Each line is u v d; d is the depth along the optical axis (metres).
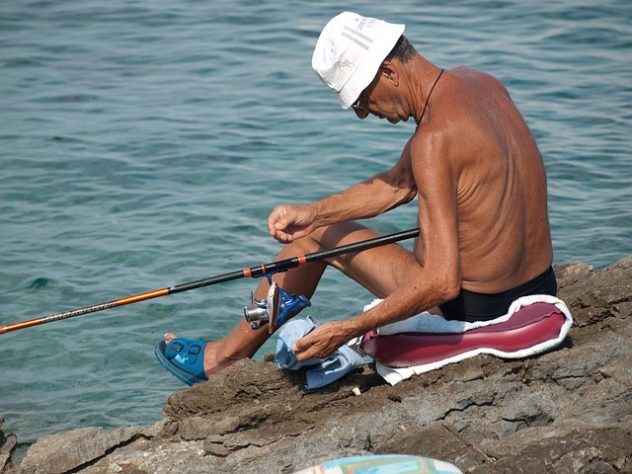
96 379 24.23
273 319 17.42
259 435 17.00
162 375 24.36
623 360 17.41
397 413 16.64
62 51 49.81
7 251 30.64
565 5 54.22
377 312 16.31
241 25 53.03
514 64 45.88
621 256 29.11
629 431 15.48
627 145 37.09
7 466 17.14
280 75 45.69
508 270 17.12
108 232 31.83
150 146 38.41
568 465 14.92
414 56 16.59
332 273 28.66
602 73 44.69
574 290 20.06
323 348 16.59
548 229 17.66
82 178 35.78
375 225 31.38
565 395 17.28
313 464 15.40
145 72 46.91
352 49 16.47
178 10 55.91
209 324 26.44
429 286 15.97
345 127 39.75
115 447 17.19
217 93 43.88
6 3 57.47
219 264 29.69
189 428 17.22
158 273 29.25
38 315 27.09
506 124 16.78
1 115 41.66
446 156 15.95
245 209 33.19
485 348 17.30
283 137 38.97
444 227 15.92
